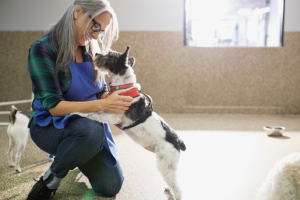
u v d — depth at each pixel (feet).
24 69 14.38
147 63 14.35
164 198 4.83
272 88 14.29
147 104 4.91
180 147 4.85
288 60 14.08
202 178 5.77
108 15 4.38
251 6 15.52
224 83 14.33
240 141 8.84
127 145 8.23
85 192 4.98
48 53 4.19
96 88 4.89
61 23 4.30
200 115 14.01
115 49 14.29
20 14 14.16
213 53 14.16
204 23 14.89
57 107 4.08
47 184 4.19
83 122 4.12
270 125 11.46
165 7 14.06
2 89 14.46
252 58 14.14
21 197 4.66
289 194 3.18
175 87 14.46
